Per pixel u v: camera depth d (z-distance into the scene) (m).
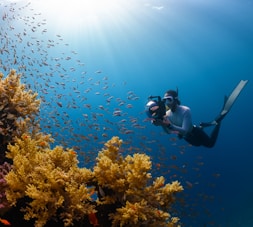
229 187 34.34
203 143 8.33
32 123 4.45
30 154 3.25
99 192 3.09
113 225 2.78
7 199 2.76
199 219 13.92
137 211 2.74
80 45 40.78
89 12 33.16
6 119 4.00
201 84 70.00
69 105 10.23
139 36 46.00
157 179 3.22
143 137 8.99
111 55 48.78
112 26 41.09
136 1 32.97
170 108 7.31
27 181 2.89
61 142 7.84
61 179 2.82
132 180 2.89
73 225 2.78
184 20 40.75
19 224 2.79
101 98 46.94
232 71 67.31
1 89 4.07
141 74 56.50
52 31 31.97
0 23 20.31
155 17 38.62
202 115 74.56
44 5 23.88
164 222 3.05
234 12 38.91
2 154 3.72
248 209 22.08
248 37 51.16
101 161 3.06
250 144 71.06
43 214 2.63
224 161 51.50
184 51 54.56
